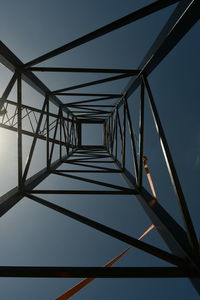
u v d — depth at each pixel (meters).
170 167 3.33
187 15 2.99
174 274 2.61
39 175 6.13
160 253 2.96
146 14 3.58
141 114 5.20
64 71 5.51
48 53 4.49
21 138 5.02
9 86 4.65
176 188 3.19
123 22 3.74
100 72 5.58
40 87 6.55
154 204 4.20
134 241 3.24
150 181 5.12
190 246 2.90
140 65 5.51
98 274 2.58
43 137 10.10
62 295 2.92
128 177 6.48
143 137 5.08
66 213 3.98
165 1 3.33
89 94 8.03
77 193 5.05
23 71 5.14
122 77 5.81
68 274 2.58
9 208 4.06
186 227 2.94
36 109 10.15
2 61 4.59
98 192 5.08
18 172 4.85
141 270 2.63
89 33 4.04
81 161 9.70
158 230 3.69
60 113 9.54
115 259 3.87
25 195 4.71
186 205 3.06
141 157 5.10
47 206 4.27
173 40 3.72
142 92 5.24
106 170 7.43
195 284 2.62
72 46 4.30
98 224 3.63
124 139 7.39
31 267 2.64
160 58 4.44
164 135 3.65
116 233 3.42
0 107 4.31
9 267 2.63
